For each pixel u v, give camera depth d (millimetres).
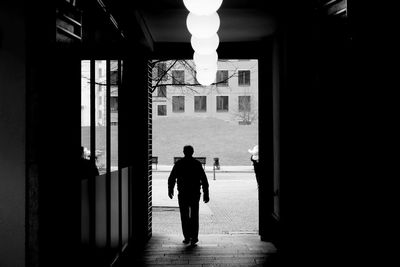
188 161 8117
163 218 11609
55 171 3365
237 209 13383
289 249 6473
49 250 3260
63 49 3613
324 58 4742
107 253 5328
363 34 3789
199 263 6551
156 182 22297
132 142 7512
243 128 41750
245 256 7008
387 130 3676
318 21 4969
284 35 6824
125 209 6832
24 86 3162
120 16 5938
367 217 3803
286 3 6117
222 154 39906
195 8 3789
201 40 5336
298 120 6043
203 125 42094
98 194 4965
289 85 6469
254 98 54938
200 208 13531
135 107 7750
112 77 6035
